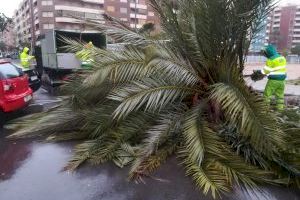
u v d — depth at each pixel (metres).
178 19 5.47
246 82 4.62
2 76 7.00
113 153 4.70
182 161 4.39
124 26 6.53
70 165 4.51
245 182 3.83
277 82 7.81
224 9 4.83
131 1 67.44
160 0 5.58
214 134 4.37
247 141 4.41
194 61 5.42
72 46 5.93
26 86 7.92
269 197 3.69
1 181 4.24
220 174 3.83
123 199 3.73
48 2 65.88
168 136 4.68
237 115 3.88
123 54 5.14
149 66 4.76
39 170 4.52
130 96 4.65
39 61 15.22
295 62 41.44
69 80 6.14
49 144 5.56
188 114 4.81
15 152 5.26
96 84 5.01
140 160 4.33
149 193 3.82
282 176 4.06
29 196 3.85
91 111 5.47
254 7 5.04
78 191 3.92
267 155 3.97
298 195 3.80
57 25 66.00
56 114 6.07
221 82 4.54
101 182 4.11
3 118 7.30
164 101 4.86
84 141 5.57
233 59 5.39
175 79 5.00
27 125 6.50
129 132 4.92
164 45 5.57
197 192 3.78
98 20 6.45
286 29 60.72
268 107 4.03
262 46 7.13
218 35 5.07
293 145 4.41
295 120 5.35
